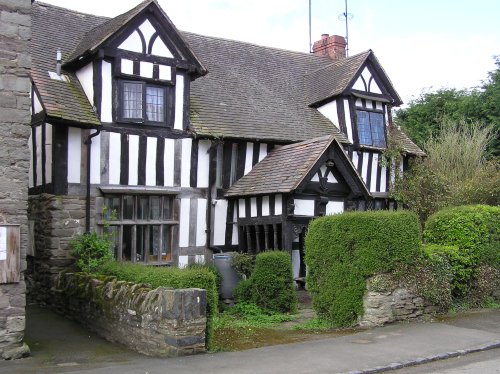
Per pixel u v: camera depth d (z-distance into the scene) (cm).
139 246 1174
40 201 1107
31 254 1148
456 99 2309
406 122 2377
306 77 1759
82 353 740
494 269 1059
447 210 1077
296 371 602
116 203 1146
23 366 664
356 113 1537
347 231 896
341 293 897
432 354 677
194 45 1625
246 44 1784
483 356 686
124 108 1155
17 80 740
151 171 1185
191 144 1248
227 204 1304
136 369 618
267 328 904
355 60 1582
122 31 1140
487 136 1986
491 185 1509
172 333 677
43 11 1373
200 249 1254
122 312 792
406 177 1594
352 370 607
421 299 909
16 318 718
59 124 1068
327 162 1229
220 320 970
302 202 1209
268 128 1384
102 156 1123
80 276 956
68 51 1275
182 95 1234
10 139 730
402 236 882
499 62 2206
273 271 1077
